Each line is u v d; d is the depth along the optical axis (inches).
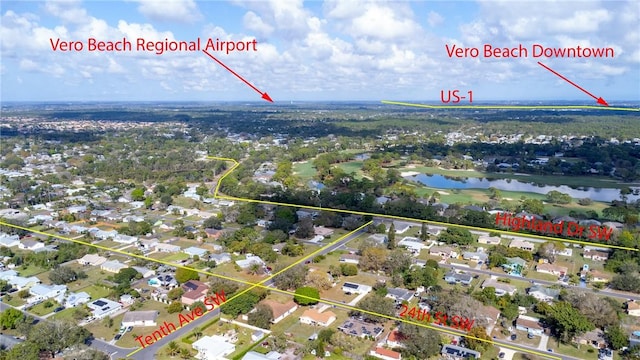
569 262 5305.1
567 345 3639.3
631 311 4099.4
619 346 3548.2
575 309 3932.1
